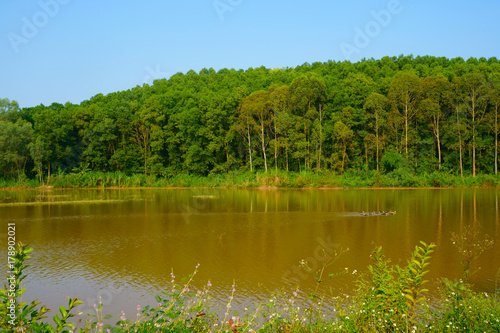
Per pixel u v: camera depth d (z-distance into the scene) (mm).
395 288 7004
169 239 22359
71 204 39531
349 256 18156
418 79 71000
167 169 73688
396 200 41188
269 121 72062
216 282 14586
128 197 47625
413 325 6816
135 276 15469
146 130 78000
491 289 13156
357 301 7715
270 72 117500
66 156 73438
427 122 71312
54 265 17031
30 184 63625
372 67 100125
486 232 23172
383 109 71438
